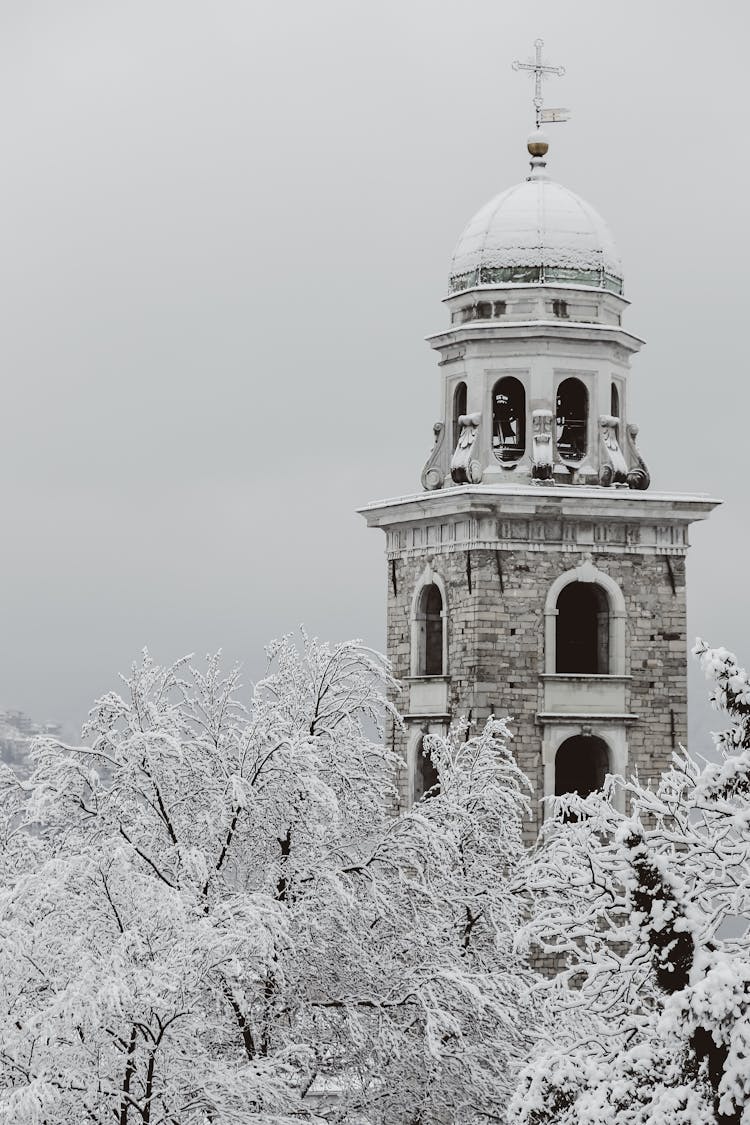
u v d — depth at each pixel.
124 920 46.50
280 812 51.88
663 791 45.88
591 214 81.31
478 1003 49.91
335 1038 50.84
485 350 79.88
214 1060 46.41
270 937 45.66
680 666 79.88
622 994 43.34
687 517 79.44
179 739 51.34
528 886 48.75
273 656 56.16
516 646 78.19
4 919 46.69
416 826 53.34
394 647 82.00
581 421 80.75
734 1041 34.06
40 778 50.94
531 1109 37.84
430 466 81.81
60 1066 43.62
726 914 41.22
